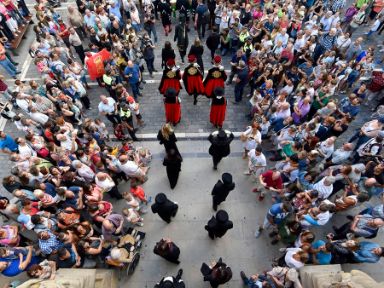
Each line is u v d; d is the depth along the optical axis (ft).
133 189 26.73
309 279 21.95
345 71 37.76
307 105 31.35
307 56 38.19
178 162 27.58
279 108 31.30
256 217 28.76
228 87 41.96
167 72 33.78
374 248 22.11
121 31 47.47
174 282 21.31
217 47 45.73
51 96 33.06
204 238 27.40
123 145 30.32
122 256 23.71
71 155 27.94
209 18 47.19
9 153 29.09
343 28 50.21
